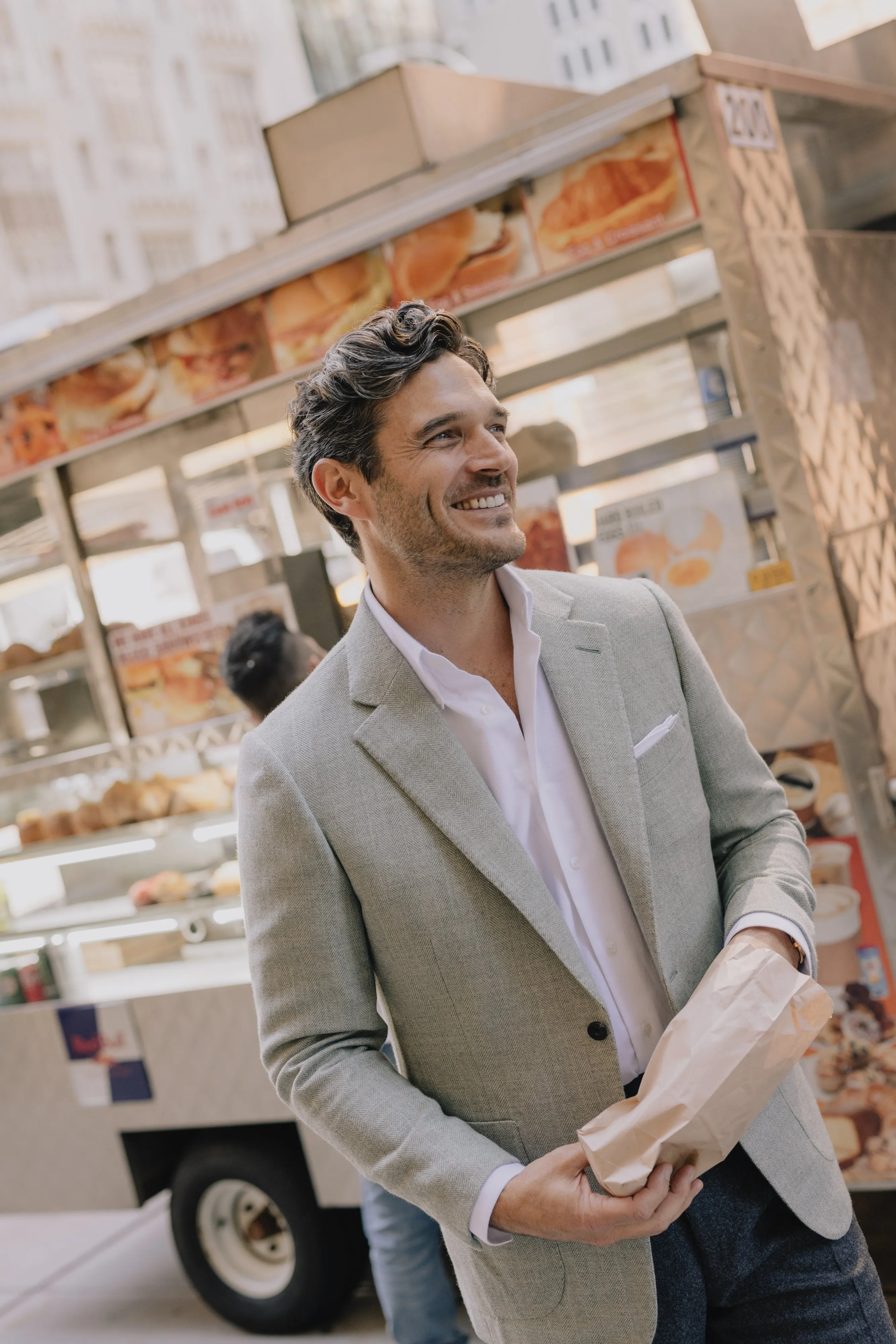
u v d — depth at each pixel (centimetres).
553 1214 112
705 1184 131
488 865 124
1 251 2162
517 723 132
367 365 121
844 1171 266
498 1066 127
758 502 264
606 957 130
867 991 259
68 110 2280
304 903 128
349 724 131
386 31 1961
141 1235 438
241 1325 334
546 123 266
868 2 339
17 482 367
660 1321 129
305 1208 315
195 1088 322
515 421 297
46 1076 346
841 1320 132
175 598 349
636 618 139
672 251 271
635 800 128
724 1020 113
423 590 130
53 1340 367
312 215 301
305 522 327
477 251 283
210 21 2481
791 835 140
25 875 372
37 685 372
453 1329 282
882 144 316
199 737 338
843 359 282
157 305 323
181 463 342
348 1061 128
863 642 264
